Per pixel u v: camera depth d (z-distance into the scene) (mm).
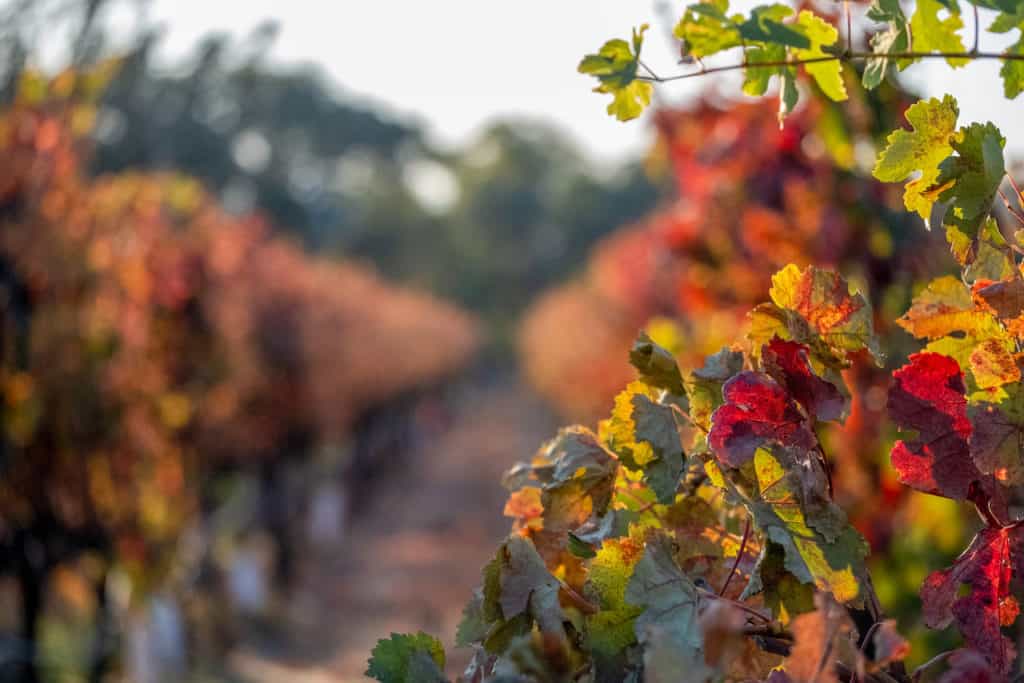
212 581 10344
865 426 2768
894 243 2779
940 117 915
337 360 17031
